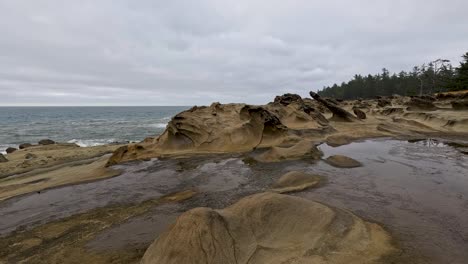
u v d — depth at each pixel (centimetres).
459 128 1953
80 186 971
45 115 11775
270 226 462
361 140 1709
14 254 523
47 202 823
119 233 580
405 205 643
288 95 3158
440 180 846
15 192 991
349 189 770
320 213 504
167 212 685
